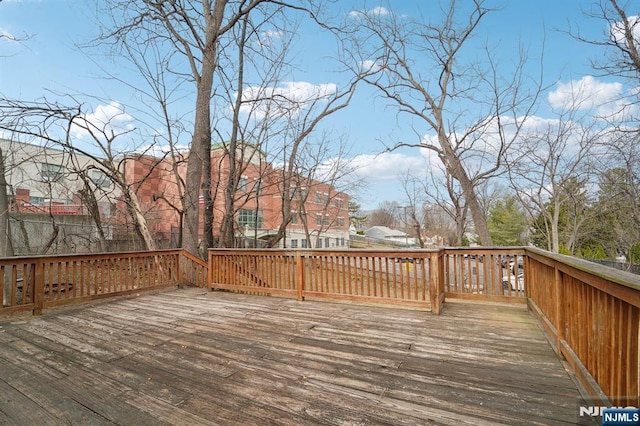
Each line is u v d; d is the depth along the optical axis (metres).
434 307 4.35
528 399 2.14
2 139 7.16
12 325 4.07
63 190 11.12
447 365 2.72
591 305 2.15
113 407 2.13
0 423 1.96
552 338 3.15
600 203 12.78
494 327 3.75
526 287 4.60
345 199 20.78
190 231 8.28
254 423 1.93
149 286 6.18
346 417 1.98
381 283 4.80
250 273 5.98
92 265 5.93
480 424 1.88
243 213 19.20
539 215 15.64
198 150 8.56
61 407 2.14
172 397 2.25
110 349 3.21
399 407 2.08
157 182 15.73
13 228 10.59
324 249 5.20
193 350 3.15
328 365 2.76
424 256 4.47
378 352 3.04
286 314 4.48
